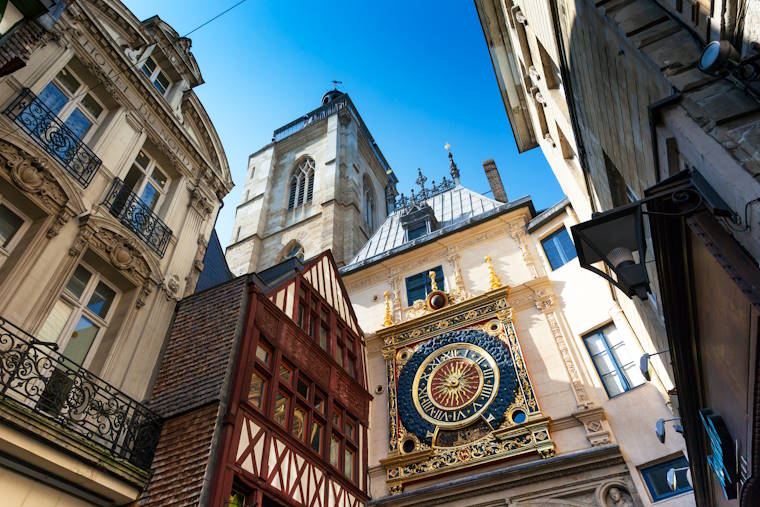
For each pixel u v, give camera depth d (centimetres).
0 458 653
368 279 2047
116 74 1139
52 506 700
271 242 4009
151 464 834
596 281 1516
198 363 972
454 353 1616
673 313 554
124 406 895
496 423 1409
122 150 1096
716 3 416
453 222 2267
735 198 379
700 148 414
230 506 793
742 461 548
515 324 1590
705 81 442
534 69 1402
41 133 898
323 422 1138
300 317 1264
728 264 388
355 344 1495
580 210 1412
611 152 796
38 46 954
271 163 4825
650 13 525
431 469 1405
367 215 4588
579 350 1461
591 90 786
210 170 1402
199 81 1506
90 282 965
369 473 1491
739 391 472
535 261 1725
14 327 697
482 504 1280
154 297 1073
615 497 1161
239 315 1023
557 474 1238
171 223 1203
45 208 876
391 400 1616
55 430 682
